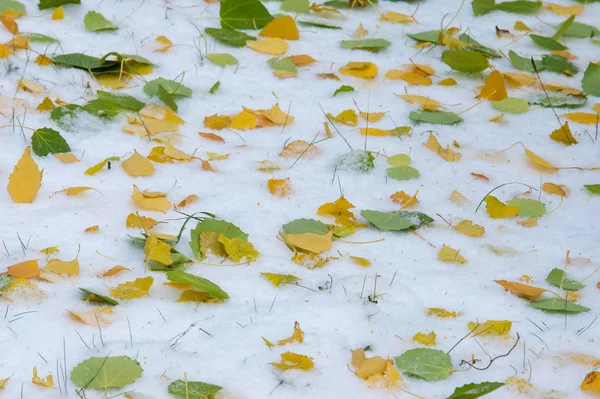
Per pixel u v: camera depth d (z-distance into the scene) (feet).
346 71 15.06
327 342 8.78
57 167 11.60
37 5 16.24
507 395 8.26
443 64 15.90
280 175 12.00
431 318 9.33
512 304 9.67
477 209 11.59
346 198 11.60
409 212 11.28
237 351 8.54
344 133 13.32
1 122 12.44
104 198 11.03
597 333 9.23
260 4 16.20
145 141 12.53
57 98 13.29
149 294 9.29
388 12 17.42
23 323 8.61
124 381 7.91
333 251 10.39
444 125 13.82
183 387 7.97
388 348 8.80
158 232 10.37
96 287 9.30
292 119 13.52
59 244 9.98
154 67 14.73
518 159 12.99
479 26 17.54
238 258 10.03
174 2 17.10
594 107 14.56
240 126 13.14
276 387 8.13
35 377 7.79
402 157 12.57
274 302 9.34
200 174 11.84
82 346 8.43
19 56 14.30
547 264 10.52
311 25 16.89
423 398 8.14
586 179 12.60
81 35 15.43
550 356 8.84
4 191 10.94
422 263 10.33
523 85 15.30
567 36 17.25
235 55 15.47
